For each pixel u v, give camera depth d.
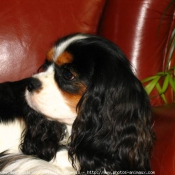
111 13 2.97
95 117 2.33
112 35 2.96
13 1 2.89
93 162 2.37
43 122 2.59
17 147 2.67
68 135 2.59
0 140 2.64
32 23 2.90
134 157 2.37
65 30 2.93
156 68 2.93
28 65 2.89
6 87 2.77
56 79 2.33
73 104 2.33
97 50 2.33
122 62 2.39
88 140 2.37
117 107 2.35
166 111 2.48
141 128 2.40
